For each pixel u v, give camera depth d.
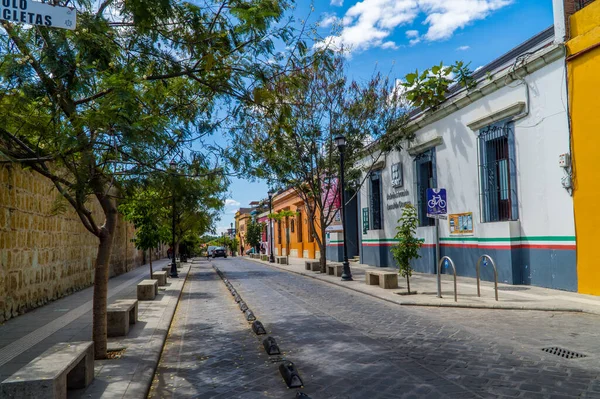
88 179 4.96
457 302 10.17
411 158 18.56
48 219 12.32
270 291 14.64
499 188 13.80
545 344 6.54
